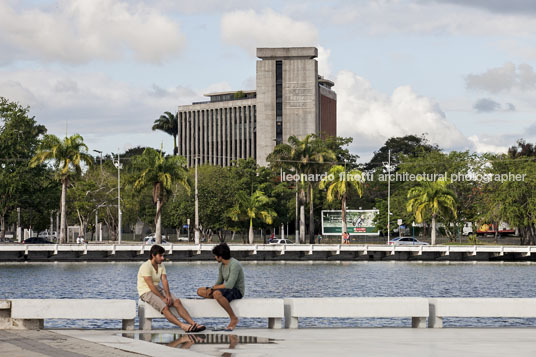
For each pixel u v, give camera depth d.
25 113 108.38
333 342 17.70
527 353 15.91
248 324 29.48
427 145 183.25
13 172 104.94
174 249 84.31
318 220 142.38
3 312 19.34
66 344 16.48
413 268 75.88
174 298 19.58
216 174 129.00
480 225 104.94
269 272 68.62
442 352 16.03
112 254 84.00
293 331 19.78
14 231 136.12
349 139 143.25
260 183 130.88
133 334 18.91
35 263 81.06
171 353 15.25
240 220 116.25
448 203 99.75
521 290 50.50
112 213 127.75
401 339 18.30
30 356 14.59
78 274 64.38
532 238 104.12
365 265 81.19
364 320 32.00
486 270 72.81
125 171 141.38
